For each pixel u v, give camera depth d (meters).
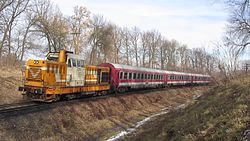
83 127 21.14
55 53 23.28
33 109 18.45
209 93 21.56
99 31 58.88
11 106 19.05
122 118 27.12
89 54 60.47
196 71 88.00
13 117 16.36
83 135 19.97
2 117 15.73
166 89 50.38
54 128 18.45
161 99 42.38
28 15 44.69
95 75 28.70
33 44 46.50
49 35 46.31
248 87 15.15
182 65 109.12
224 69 24.77
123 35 82.69
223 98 16.06
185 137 12.16
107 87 31.39
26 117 17.16
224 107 13.93
